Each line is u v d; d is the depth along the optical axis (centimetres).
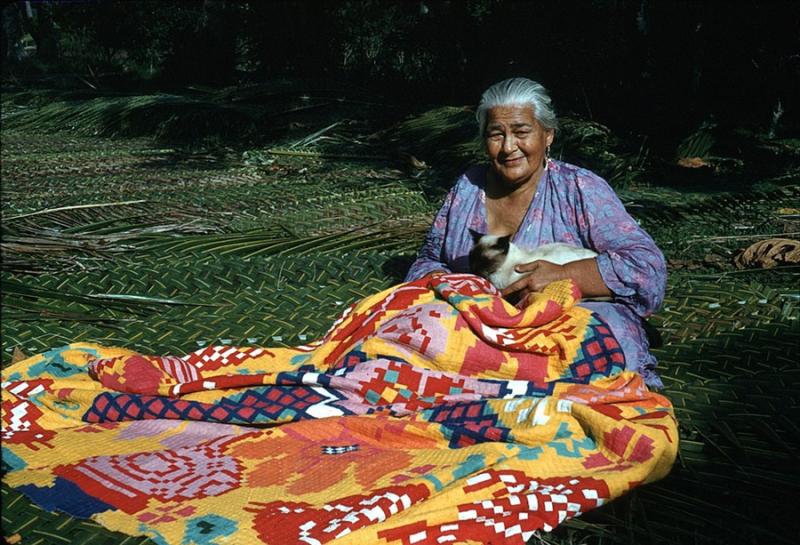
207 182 802
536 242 367
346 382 313
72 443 295
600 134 899
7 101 1352
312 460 284
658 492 282
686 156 870
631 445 272
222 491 264
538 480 266
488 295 329
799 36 964
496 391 310
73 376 343
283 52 1495
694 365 373
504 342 317
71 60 2103
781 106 976
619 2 1063
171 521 248
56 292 456
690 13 980
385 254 539
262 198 725
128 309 445
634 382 310
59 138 1109
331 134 1033
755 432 319
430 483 258
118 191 754
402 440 296
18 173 845
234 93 1209
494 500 251
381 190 750
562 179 363
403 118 1073
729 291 449
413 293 342
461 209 384
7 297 448
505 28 1164
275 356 354
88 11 1908
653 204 691
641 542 256
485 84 1207
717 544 255
